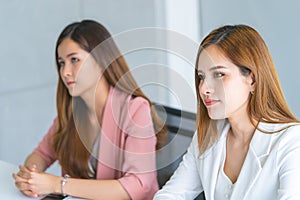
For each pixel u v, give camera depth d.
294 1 2.94
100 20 3.81
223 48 1.52
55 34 3.78
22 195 1.95
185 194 1.78
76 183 1.92
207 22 3.50
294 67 3.00
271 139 1.57
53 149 2.32
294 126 1.56
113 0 3.78
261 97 1.56
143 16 3.74
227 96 1.53
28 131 3.84
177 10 3.64
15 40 3.76
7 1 3.71
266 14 3.09
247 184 1.57
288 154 1.52
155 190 1.90
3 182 2.04
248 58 1.52
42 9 3.75
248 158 1.58
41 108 3.84
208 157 1.68
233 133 1.66
